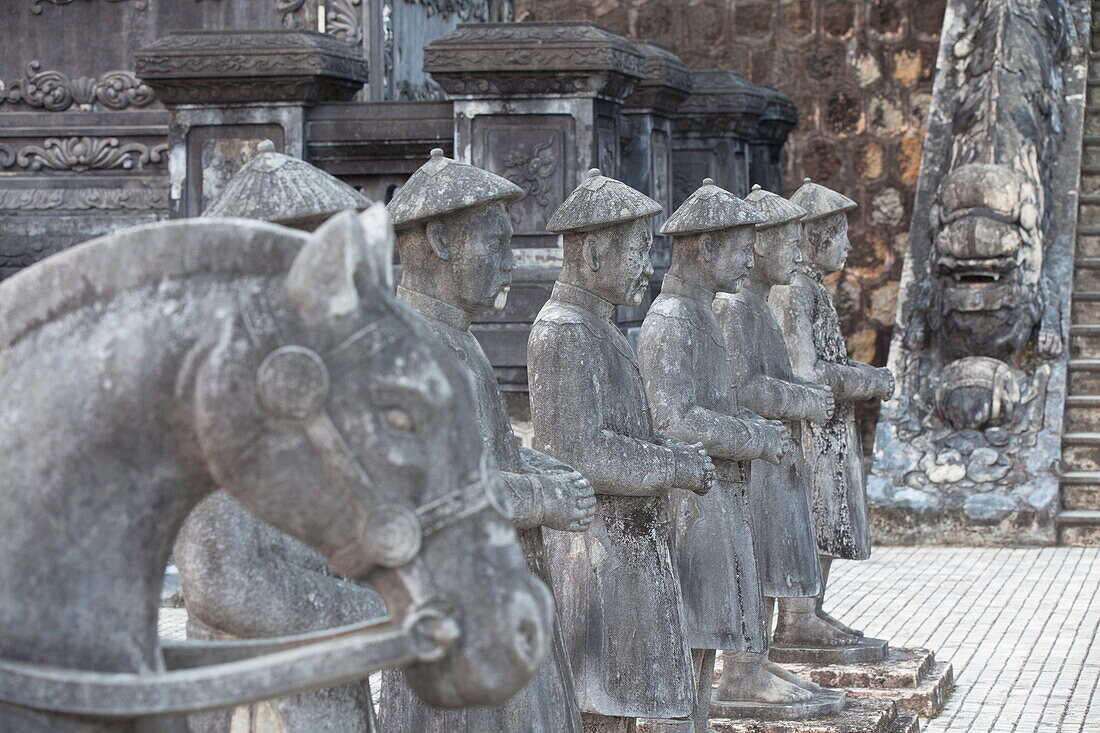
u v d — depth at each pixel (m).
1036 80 12.38
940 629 8.38
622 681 4.39
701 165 12.77
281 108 8.99
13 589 1.88
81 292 1.92
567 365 4.22
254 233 1.91
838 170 15.35
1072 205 12.62
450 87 8.72
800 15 15.42
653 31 15.79
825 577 7.28
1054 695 7.05
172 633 7.48
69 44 11.28
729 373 5.27
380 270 1.94
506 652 1.91
